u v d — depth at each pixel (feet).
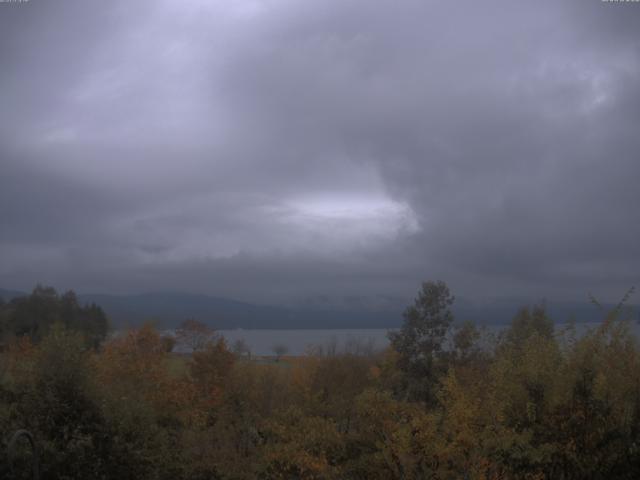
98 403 52.31
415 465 51.72
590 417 38.45
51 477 45.73
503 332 73.36
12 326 117.70
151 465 54.34
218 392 94.12
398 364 107.65
